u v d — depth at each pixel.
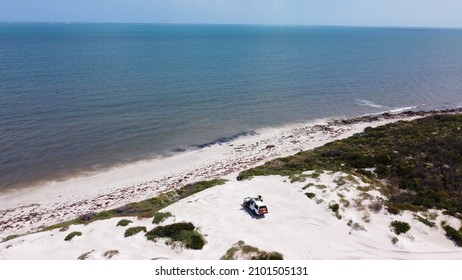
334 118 71.12
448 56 176.88
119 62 126.69
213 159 49.38
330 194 30.38
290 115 71.56
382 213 27.58
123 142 53.84
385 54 181.50
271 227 26.72
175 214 28.89
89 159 47.75
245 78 104.12
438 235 24.92
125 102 73.06
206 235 25.19
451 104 83.44
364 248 23.77
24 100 70.06
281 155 50.06
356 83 102.75
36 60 122.31
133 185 41.28
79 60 127.06
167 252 23.14
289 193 32.31
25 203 36.75
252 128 63.28
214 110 71.75
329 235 25.39
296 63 139.25
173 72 109.88
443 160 36.47
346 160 40.50
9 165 44.28
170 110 69.88
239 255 22.27
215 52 175.38
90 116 63.53
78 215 34.19
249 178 38.03
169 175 44.09
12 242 25.42
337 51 193.25
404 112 73.81
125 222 27.02
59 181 41.72
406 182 32.66
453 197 29.83
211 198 31.89
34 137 52.78
